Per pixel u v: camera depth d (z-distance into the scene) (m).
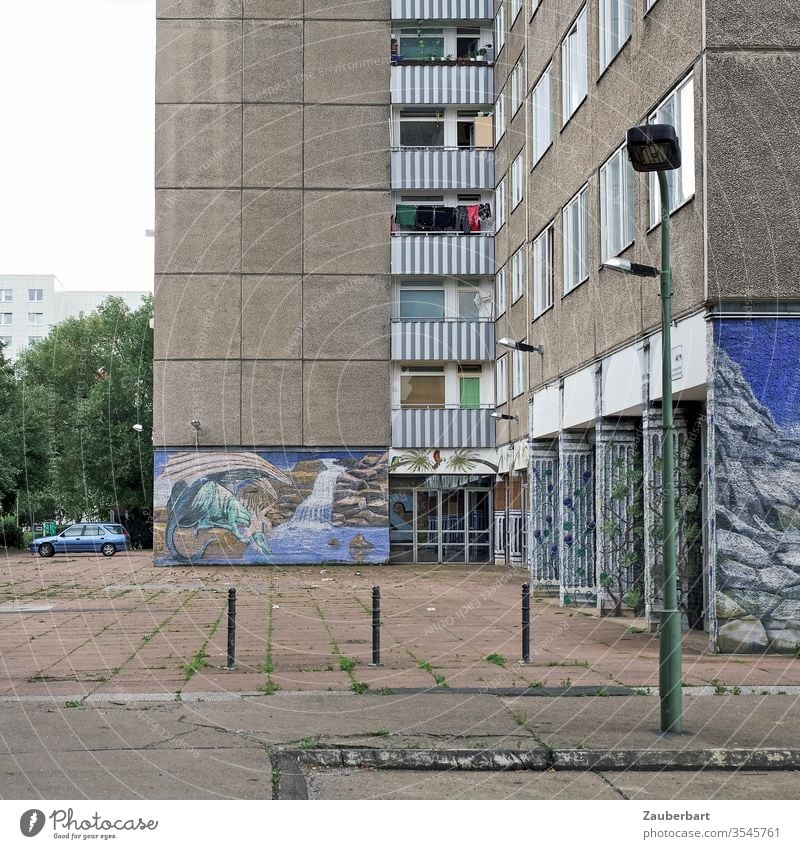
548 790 7.83
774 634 14.25
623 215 18.66
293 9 39.69
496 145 38.75
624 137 18.48
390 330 39.28
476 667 13.34
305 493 38.91
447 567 37.66
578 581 22.33
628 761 8.51
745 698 10.98
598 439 19.84
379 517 38.91
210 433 38.88
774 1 14.66
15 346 122.69
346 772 8.38
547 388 24.33
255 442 38.94
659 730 9.43
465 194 40.09
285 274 39.25
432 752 8.58
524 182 32.84
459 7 39.75
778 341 14.43
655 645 15.49
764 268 14.48
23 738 9.31
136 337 65.44
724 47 14.62
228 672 13.05
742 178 14.54
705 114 14.59
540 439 25.91
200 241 39.22
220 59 39.41
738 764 8.51
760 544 14.31
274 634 17.14
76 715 10.34
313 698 11.22
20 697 11.30
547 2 24.83
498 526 39.00
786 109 14.59
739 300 14.44
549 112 24.52
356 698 11.20
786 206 14.52
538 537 25.56
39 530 73.19
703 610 16.73
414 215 39.81
